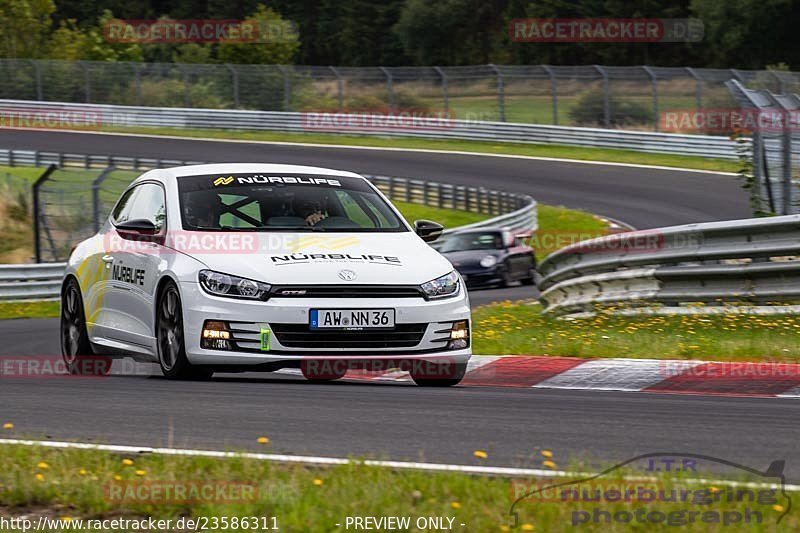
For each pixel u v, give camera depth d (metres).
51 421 21.80
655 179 133.00
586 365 31.64
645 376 30.52
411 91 172.00
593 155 150.38
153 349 28.88
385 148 162.12
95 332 32.44
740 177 56.06
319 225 29.30
